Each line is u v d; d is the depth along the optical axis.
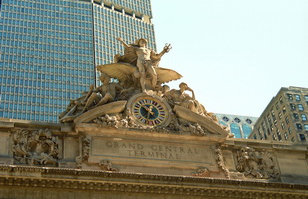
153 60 65.94
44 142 56.25
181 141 60.19
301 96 124.44
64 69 146.75
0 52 143.88
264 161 62.28
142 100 61.56
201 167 58.94
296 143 64.12
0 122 55.75
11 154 54.72
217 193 56.69
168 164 58.19
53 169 52.47
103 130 57.97
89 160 55.94
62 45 151.38
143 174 54.66
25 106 136.50
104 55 153.75
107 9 164.88
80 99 61.44
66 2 161.12
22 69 142.88
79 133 57.44
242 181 57.59
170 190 55.28
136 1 172.62
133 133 58.81
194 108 62.81
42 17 155.50
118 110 59.88
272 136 126.06
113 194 53.97
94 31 157.25
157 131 59.34
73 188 52.91
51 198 52.22
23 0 156.75
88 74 147.75
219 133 61.09
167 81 66.12
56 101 139.88
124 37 161.25
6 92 137.25
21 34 149.50
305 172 62.91
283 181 61.44
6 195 51.19
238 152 62.06
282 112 123.31
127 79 64.50
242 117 153.25
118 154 57.28
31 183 51.88
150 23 169.62
